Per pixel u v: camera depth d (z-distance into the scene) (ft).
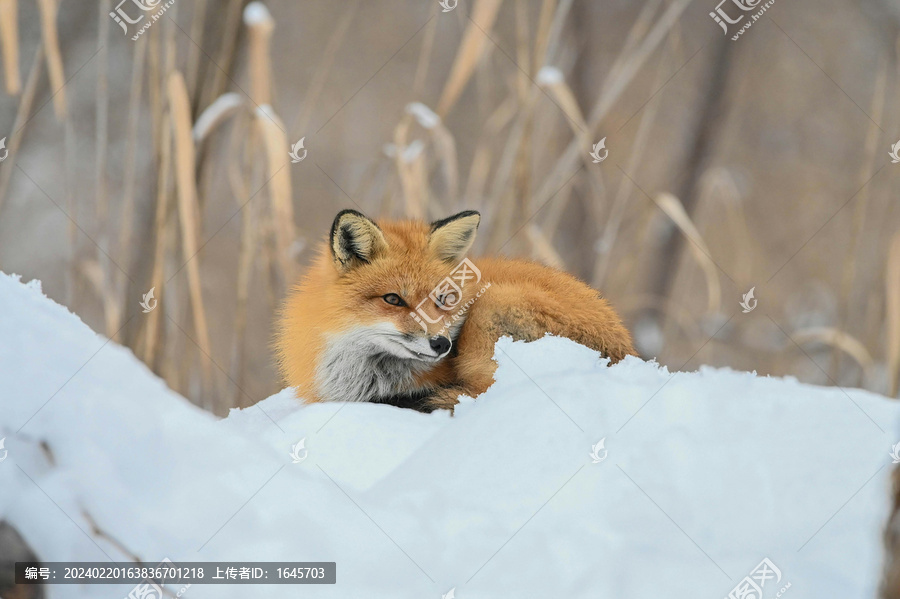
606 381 10.02
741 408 9.55
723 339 30.48
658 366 13.28
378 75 39.04
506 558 7.51
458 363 14.44
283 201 15.79
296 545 7.28
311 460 9.96
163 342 16.99
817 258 37.22
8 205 30.66
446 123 34.47
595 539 7.73
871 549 7.66
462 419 10.12
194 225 15.34
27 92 16.52
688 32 35.86
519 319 13.64
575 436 8.99
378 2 40.06
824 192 39.37
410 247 15.11
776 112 40.93
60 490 6.94
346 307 14.53
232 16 16.87
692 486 8.41
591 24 33.50
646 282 29.43
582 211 27.71
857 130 39.60
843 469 8.42
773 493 8.30
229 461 7.70
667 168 33.91
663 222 29.89
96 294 20.04
